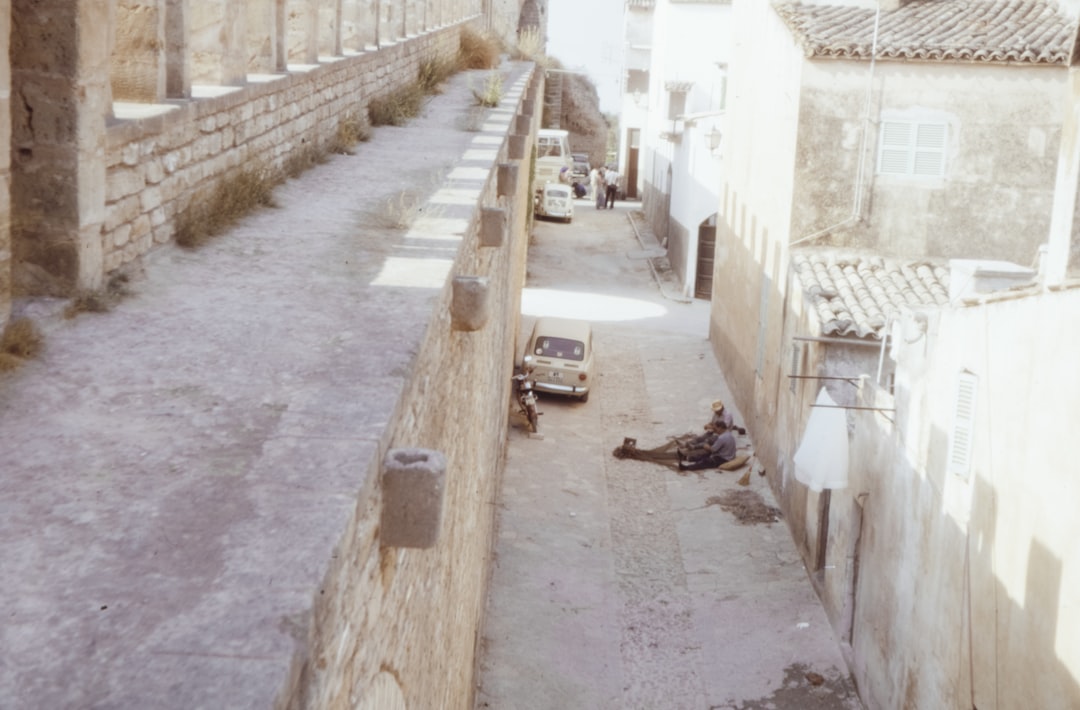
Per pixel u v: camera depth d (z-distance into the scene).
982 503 9.62
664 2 43.00
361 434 4.11
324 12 13.79
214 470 3.72
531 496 18.55
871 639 12.80
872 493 13.16
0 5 5.23
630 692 13.16
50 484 3.57
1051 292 8.50
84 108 5.72
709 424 20.48
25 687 2.42
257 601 2.84
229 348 5.18
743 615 14.86
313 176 10.70
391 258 7.28
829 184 19.12
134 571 2.98
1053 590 8.08
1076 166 8.45
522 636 14.10
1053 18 20.39
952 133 18.91
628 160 55.38
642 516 18.11
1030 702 8.39
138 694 2.41
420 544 4.12
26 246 5.65
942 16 20.64
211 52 9.01
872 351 15.84
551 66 54.12
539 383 22.97
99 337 5.28
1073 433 7.94
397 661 5.04
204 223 7.59
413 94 18.34
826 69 18.89
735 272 24.91
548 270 36.53
